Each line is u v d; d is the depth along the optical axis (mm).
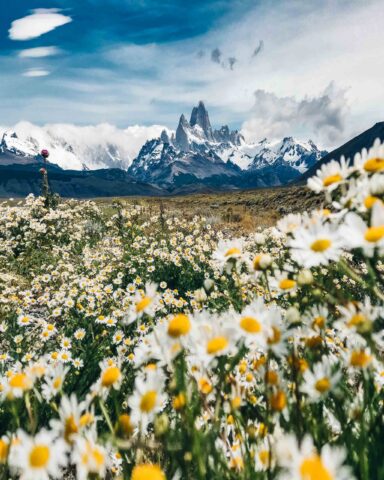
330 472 1015
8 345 5445
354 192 1884
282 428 1770
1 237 14391
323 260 1640
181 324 1619
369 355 1624
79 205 19297
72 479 2133
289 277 2072
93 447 1462
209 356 1562
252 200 36562
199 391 1622
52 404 1634
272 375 1746
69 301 6539
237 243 2361
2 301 7172
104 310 6168
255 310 1693
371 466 1525
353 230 1612
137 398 1583
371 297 3652
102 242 13391
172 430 1653
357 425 1793
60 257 12141
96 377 3594
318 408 1896
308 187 2111
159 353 1630
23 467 1365
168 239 12336
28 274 10797
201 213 21500
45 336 5215
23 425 2512
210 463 1606
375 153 2041
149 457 2004
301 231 1738
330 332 2506
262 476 1528
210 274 8352
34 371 2033
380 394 1868
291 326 1661
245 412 2070
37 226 14102
